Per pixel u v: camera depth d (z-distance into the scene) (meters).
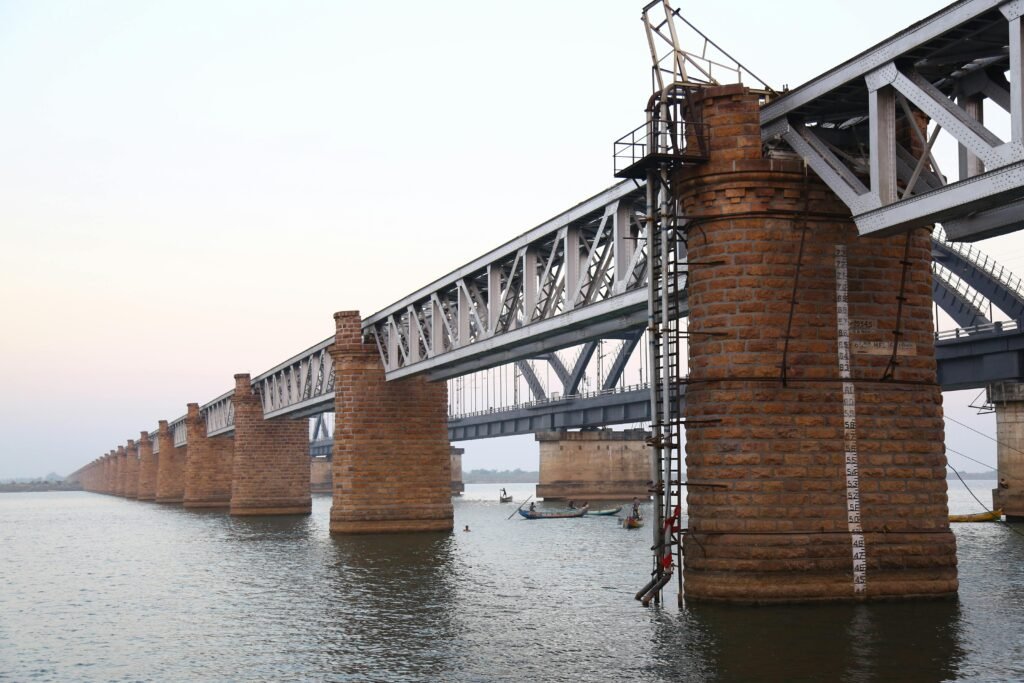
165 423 169.38
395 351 64.56
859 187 25.80
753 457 28.02
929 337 29.48
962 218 27.94
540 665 24.47
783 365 28.17
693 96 29.75
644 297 36.84
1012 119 20.05
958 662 22.47
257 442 105.56
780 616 26.88
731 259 28.66
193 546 67.25
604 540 63.94
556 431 122.50
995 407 71.94
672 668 22.67
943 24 21.92
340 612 34.59
